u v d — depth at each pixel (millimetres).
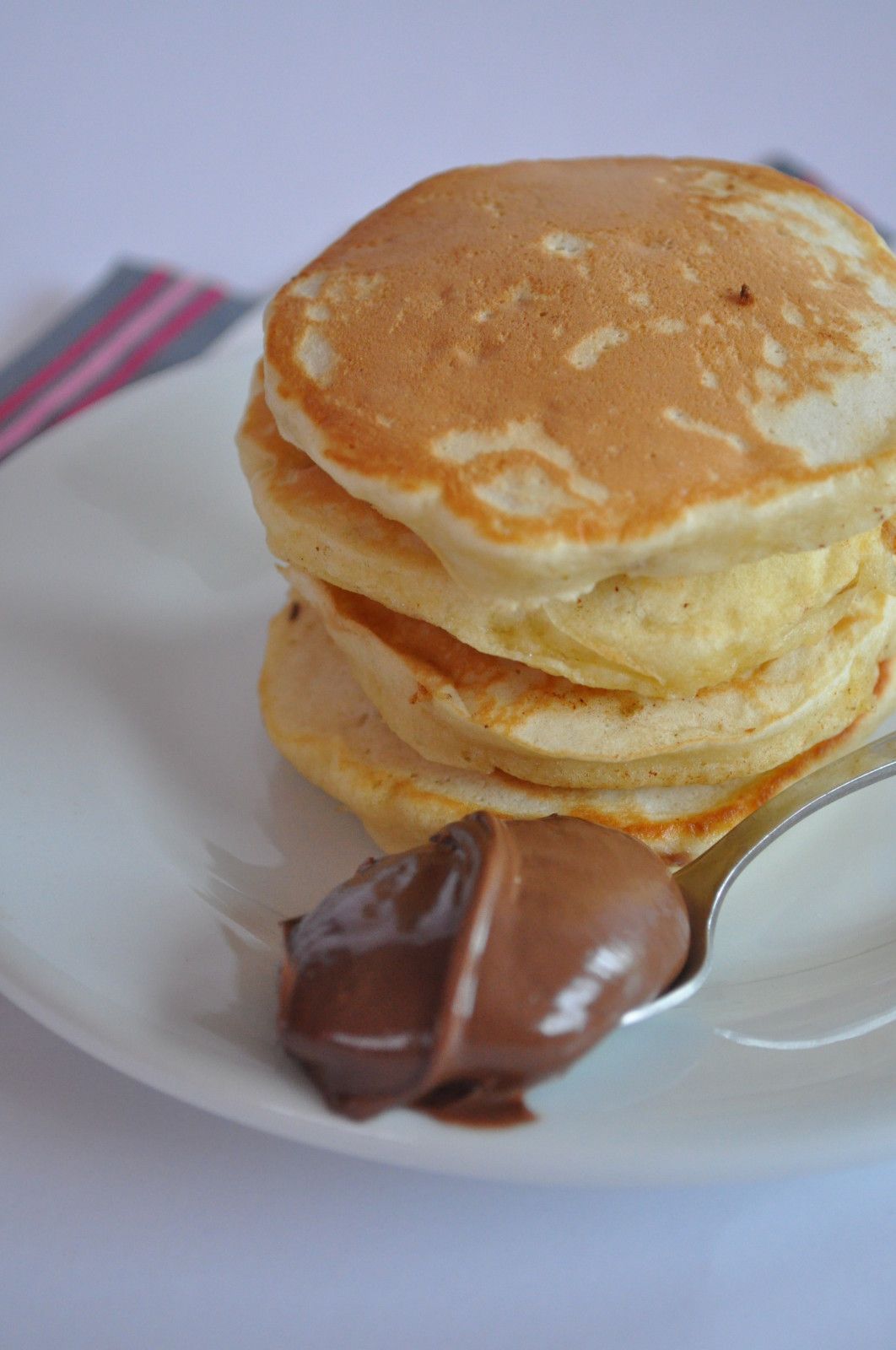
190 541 423
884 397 332
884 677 367
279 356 346
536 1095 303
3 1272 312
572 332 340
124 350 509
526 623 331
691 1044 314
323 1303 312
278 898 356
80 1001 315
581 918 305
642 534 316
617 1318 311
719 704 345
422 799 353
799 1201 324
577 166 396
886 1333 309
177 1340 308
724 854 344
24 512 421
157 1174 324
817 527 323
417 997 297
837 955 342
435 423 329
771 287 349
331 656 385
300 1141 302
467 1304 312
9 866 343
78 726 380
